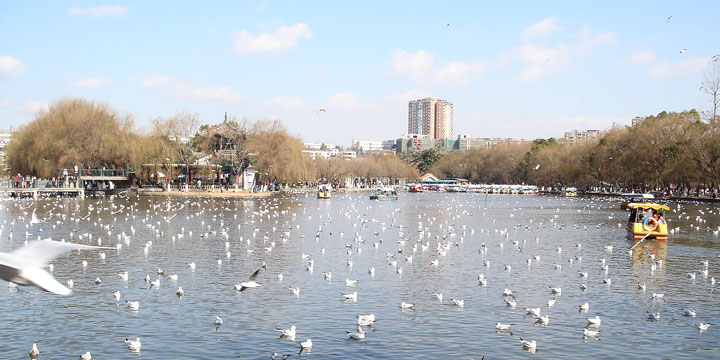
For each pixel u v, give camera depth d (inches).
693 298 1467.8
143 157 5654.5
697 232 3004.4
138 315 1254.3
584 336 1152.8
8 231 2650.1
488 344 1096.8
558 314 1304.1
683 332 1186.0
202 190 6210.6
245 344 1083.9
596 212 4613.7
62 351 1043.3
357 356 1026.1
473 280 1648.6
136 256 1983.3
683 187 6747.1
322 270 1761.8
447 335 1144.8
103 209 3875.5
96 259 1908.2
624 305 1391.5
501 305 1371.8
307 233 2746.1
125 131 5757.9
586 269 1855.3
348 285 1552.7
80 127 5349.4
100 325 1186.0
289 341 1099.9
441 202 6151.6
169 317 1242.6
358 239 2389.3
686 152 5600.4
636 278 1717.5
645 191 7273.6
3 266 281.0
